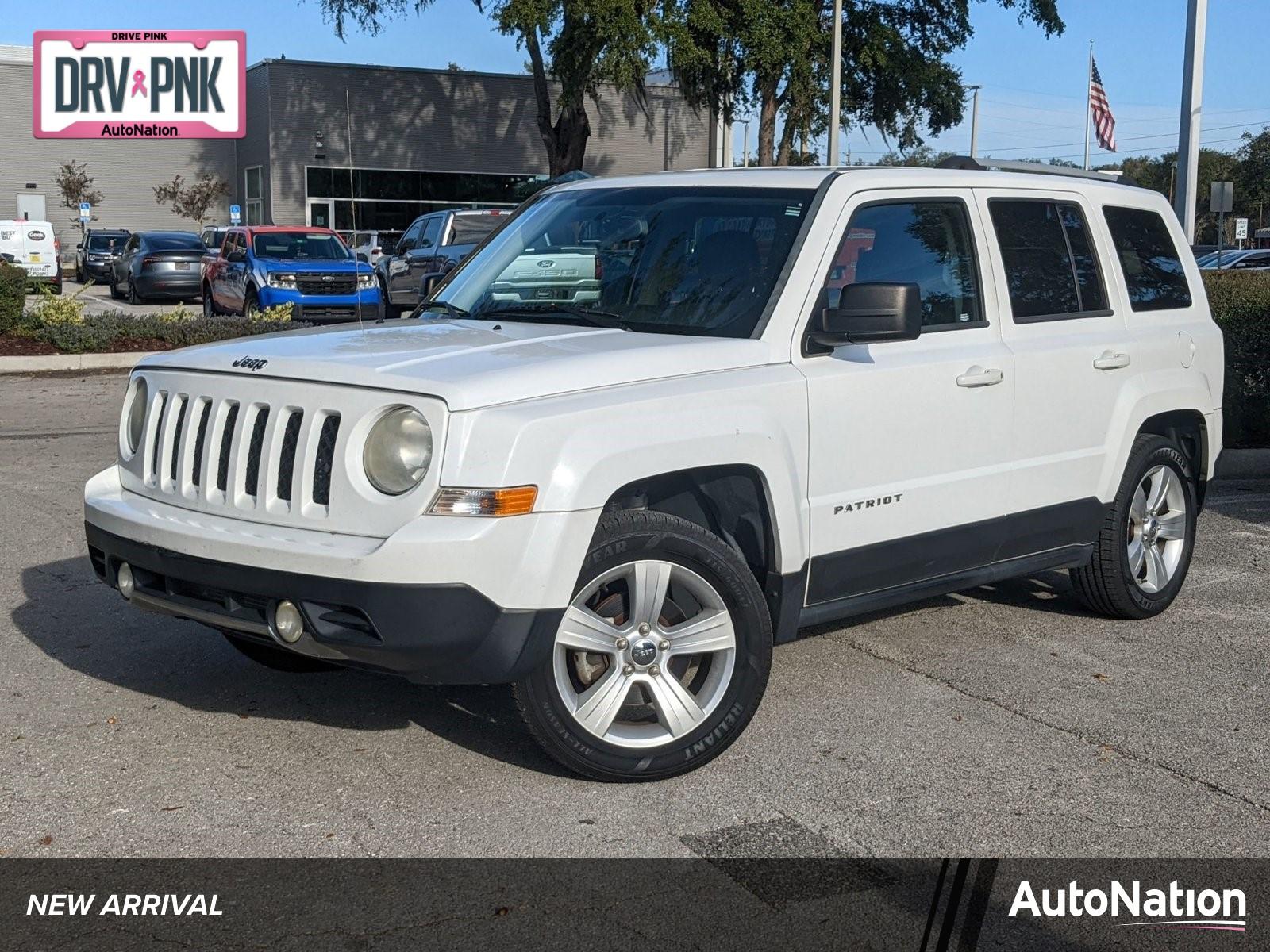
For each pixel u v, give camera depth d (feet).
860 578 16.84
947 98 133.18
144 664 18.60
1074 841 13.56
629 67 111.55
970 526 18.06
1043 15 131.64
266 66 161.48
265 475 14.17
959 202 18.47
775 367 15.74
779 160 127.95
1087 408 19.71
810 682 18.33
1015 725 16.80
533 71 135.85
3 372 56.65
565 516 13.50
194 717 16.55
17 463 34.71
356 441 13.64
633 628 14.53
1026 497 18.88
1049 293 19.75
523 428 13.34
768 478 15.28
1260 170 266.77
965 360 17.75
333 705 17.04
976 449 17.99
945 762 15.57
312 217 163.94
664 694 14.71
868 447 16.56
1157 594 21.72
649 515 14.42
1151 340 21.03
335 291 74.74
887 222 17.40
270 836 13.29
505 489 13.23
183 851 12.94
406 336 15.98
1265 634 21.09
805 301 16.15
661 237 17.42
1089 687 18.34
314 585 13.29
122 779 14.64
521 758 15.39
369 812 13.88
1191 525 22.26
